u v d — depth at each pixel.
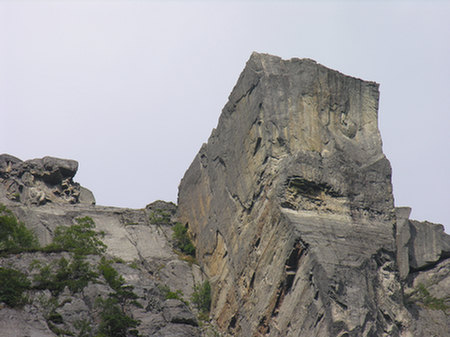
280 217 139.62
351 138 151.50
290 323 133.00
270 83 150.00
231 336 146.00
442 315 144.00
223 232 156.88
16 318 119.81
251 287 143.62
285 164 143.62
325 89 151.75
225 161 159.00
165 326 130.38
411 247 158.88
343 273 132.62
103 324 123.69
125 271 145.50
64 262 136.50
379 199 146.75
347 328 127.81
